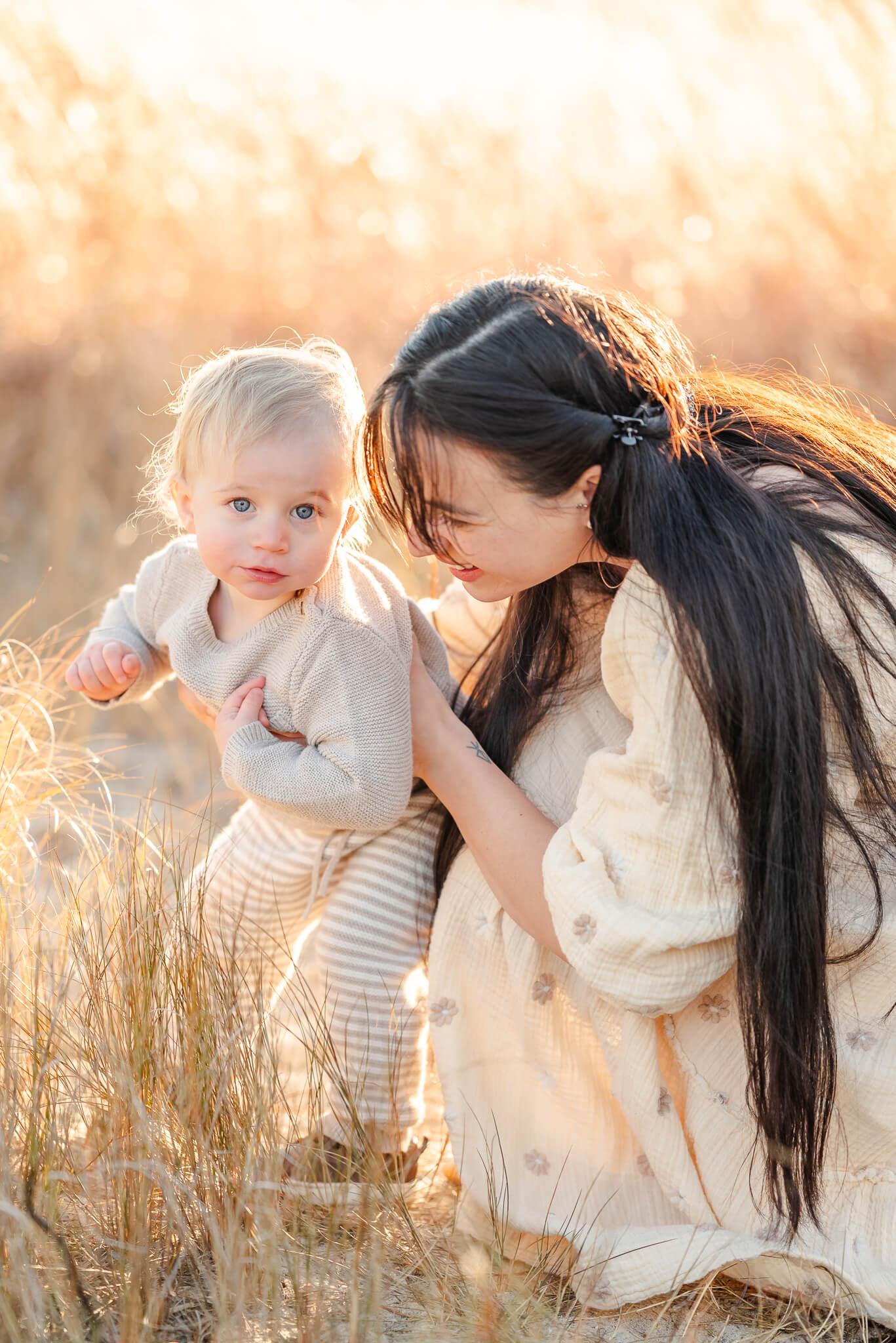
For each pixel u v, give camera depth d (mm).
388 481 1324
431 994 1471
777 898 1194
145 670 1640
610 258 4711
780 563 1196
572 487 1233
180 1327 1213
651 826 1233
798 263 4547
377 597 1492
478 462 1216
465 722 1571
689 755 1222
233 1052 1377
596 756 1312
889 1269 1275
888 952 1267
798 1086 1227
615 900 1252
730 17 5914
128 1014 1417
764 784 1181
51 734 1904
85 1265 1259
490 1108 1437
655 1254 1304
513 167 5227
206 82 5621
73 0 6570
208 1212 1257
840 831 1265
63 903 1634
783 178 4918
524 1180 1412
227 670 1481
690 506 1217
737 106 5473
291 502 1390
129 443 4004
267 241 4727
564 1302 1364
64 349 4254
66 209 4715
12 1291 1154
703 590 1181
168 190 4855
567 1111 1416
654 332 1316
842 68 5074
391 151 5219
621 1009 1339
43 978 1570
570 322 1233
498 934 1433
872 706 1240
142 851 1628
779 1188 1290
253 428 1365
